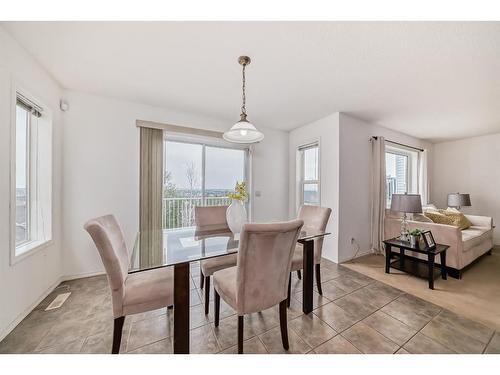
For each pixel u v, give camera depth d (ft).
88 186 8.30
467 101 8.77
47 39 5.32
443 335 5.05
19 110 6.50
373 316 5.83
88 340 4.81
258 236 3.96
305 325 5.43
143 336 5.00
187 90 8.09
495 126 12.02
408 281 8.05
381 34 5.04
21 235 6.59
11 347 4.60
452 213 11.59
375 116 10.69
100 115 8.54
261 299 4.33
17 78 5.46
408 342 4.82
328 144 10.77
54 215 7.35
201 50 5.73
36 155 7.01
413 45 5.41
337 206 10.21
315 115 10.72
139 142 9.26
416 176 15.25
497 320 5.65
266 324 5.47
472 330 5.24
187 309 4.33
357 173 10.92
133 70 6.75
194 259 4.55
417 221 10.00
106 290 7.16
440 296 6.92
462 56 5.82
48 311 5.94
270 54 5.87
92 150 8.38
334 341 4.84
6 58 5.06
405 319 5.68
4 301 4.93
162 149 9.68
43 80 6.68
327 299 6.73
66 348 4.57
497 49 5.48
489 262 10.11
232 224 6.63
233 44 5.47
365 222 11.25
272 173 13.24
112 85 7.73
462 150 14.85
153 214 9.41
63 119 7.88
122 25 4.85
